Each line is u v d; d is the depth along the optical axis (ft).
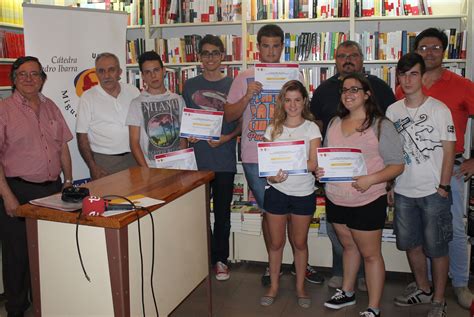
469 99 9.39
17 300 9.38
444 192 8.77
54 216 6.22
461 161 9.75
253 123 10.36
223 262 11.77
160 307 7.13
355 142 8.52
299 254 10.04
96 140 10.69
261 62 10.48
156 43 14.55
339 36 13.46
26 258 9.30
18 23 13.55
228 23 13.78
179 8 14.12
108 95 10.76
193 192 8.01
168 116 10.49
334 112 10.24
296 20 13.35
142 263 6.54
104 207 6.19
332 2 13.19
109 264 6.12
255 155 10.41
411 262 10.06
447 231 9.02
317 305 10.25
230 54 14.06
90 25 11.93
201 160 11.32
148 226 6.64
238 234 12.50
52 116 9.55
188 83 11.46
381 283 8.95
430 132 8.71
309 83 13.73
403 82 8.67
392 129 8.37
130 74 14.71
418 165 8.83
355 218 8.67
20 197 9.05
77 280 6.36
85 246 6.21
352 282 10.01
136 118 10.32
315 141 9.23
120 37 12.53
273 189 9.56
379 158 8.48
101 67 10.59
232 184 11.66
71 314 6.51
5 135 8.81
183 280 7.81
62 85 11.57
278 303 10.36
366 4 13.07
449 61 12.73
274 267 10.30
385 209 8.73
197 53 14.33
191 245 8.05
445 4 13.19
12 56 13.34
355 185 8.36
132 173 8.73
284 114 9.41
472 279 11.51
